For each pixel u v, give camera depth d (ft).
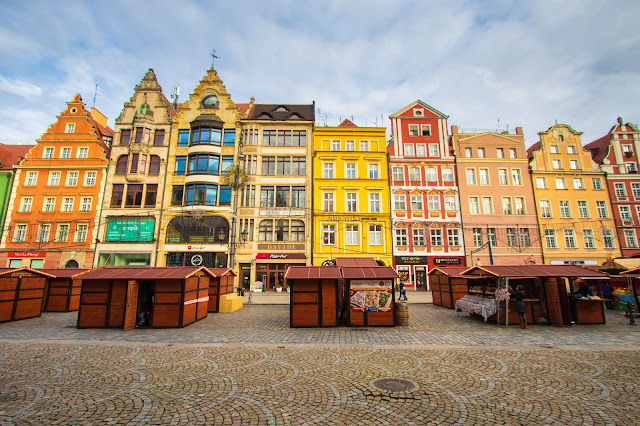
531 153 130.52
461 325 44.73
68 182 111.65
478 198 114.83
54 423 16.67
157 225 108.37
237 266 106.42
